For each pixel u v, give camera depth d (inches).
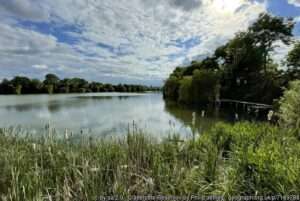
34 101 1081.4
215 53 1188.5
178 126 368.2
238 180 104.2
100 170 107.3
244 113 630.5
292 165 98.7
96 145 143.9
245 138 152.7
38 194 86.4
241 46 959.6
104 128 349.4
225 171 114.7
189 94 927.0
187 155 137.7
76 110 673.6
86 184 97.0
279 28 891.4
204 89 880.3
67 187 97.7
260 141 146.3
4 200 85.7
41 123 401.1
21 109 687.7
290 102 212.4
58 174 110.8
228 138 159.2
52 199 96.5
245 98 835.4
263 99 745.6
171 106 873.5
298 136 163.2
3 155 119.0
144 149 135.7
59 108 733.3
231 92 951.6
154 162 119.6
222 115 581.0
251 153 111.9
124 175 109.5
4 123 397.1
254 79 853.8
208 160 122.0
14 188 86.7
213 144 150.9
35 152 126.6
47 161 120.6
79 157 121.6
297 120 191.8
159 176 111.2
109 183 105.8
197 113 625.9
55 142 140.9
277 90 721.6
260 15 922.1
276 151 115.3
